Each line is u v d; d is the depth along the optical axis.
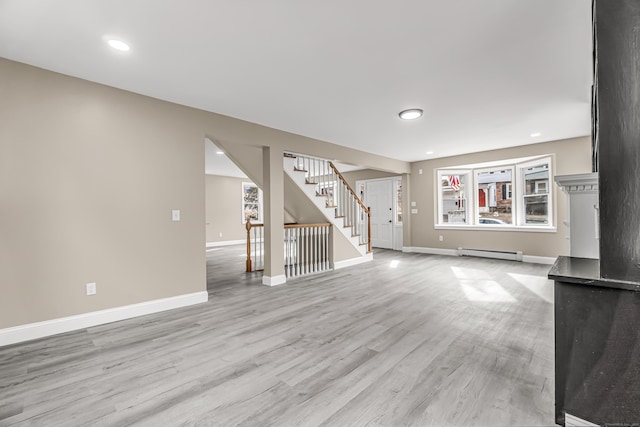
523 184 6.20
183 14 1.90
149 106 3.22
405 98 3.30
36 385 1.86
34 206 2.56
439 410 1.59
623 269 0.93
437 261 6.18
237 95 3.21
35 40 2.18
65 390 1.81
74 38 2.16
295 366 2.06
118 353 2.28
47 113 2.62
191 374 1.98
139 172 3.13
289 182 5.05
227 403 1.67
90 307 2.82
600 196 0.96
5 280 2.44
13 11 1.85
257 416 1.56
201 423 1.52
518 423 1.49
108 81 2.86
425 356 2.18
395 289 4.06
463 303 3.42
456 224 7.09
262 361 2.14
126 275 3.04
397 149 5.94
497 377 1.90
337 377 1.92
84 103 2.81
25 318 2.51
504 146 5.73
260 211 11.08
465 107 3.59
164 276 3.29
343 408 1.62
